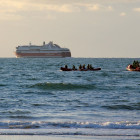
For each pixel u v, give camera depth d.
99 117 71.31
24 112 77.75
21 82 180.50
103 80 195.25
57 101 98.31
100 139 51.50
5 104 90.88
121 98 105.69
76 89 140.50
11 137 52.62
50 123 61.91
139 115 73.94
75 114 75.19
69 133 55.06
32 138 52.16
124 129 57.94
